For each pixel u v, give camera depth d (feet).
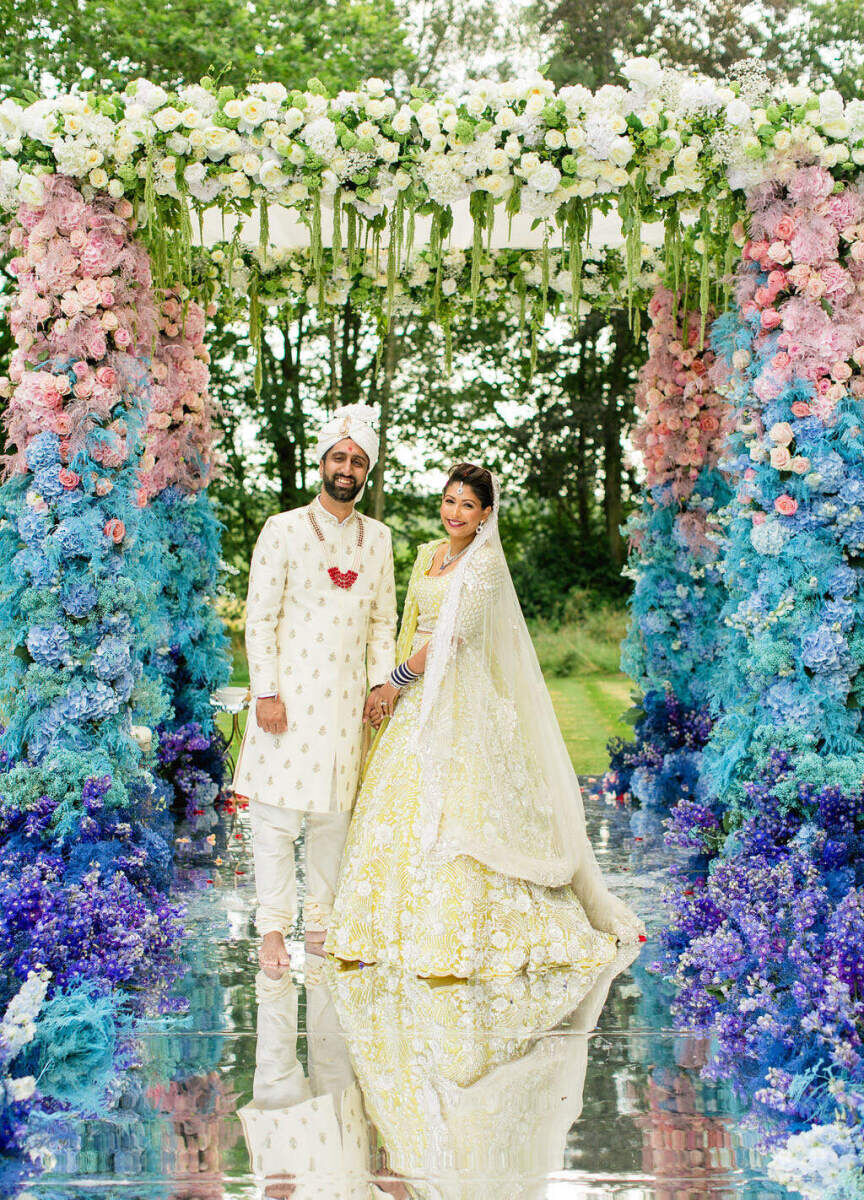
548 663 49.65
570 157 12.85
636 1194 7.08
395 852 11.68
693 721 20.47
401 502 56.90
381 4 48.44
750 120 12.99
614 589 55.47
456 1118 8.21
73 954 10.71
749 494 14.12
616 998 10.75
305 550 11.95
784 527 13.69
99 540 13.35
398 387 55.72
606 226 18.22
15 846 12.54
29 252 13.32
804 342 13.53
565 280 19.67
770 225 13.51
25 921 10.68
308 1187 7.18
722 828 15.33
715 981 10.64
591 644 50.75
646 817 19.69
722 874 12.08
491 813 11.48
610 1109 8.34
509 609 12.27
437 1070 9.10
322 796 11.89
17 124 12.89
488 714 11.84
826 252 13.38
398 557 55.83
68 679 13.51
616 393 55.62
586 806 20.99
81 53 44.78
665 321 20.03
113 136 12.89
